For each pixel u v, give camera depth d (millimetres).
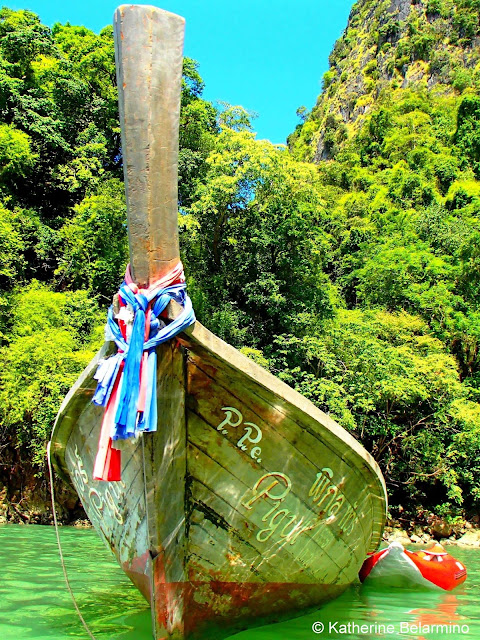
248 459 3760
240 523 3869
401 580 6371
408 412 16172
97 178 21688
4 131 19984
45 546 9141
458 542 14367
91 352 15016
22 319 16031
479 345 20031
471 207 31844
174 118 3227
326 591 4859
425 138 59125
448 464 15352
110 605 4984
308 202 19766
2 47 23125
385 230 32250
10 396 13641
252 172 18453
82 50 26219
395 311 21266
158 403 3287
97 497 4793
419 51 82438
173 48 3189
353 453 4191
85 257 20062
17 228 19359
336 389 14719
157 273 3266
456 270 22734
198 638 3916
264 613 4316
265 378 3520
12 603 4988
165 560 3582
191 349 3367
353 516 4688
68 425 5023
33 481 13805
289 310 18141
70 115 23984
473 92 70750
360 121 80938
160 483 3412
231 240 19438
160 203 3225
